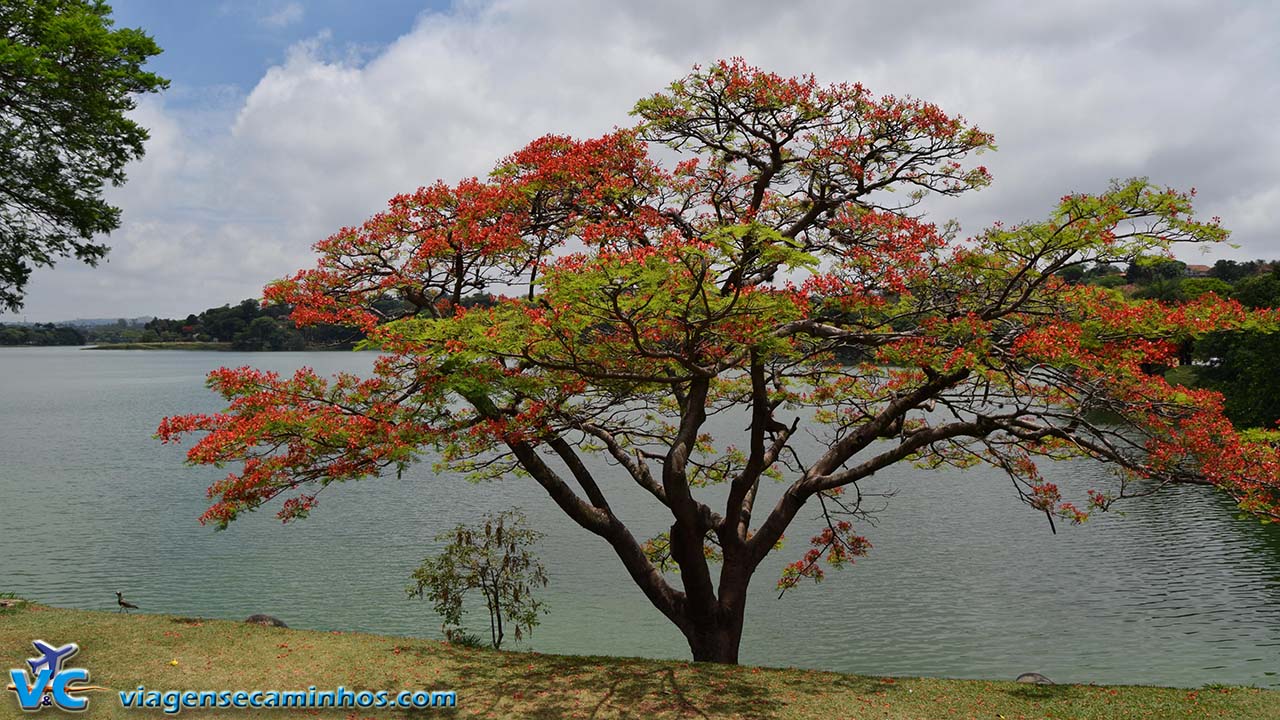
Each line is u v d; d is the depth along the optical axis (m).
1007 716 11.94
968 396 16.14
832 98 17.02
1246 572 28.92
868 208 17.45
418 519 37.12
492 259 15.70
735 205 18.33
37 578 27.05
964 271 14.89
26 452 58.22
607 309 12.21
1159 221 12.14
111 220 23.25
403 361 14.71
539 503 40.94
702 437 22.69
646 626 24.00
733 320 13.45
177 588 26.14
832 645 22.75
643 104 17.41
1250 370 51.47
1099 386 13.70
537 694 12.64
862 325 16.12
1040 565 30.31
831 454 17.05
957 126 16.61
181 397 107.06
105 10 23.30
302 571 28.39
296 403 14.27
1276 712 11.97
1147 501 41.56
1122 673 20.36
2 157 21.12
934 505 41.47
